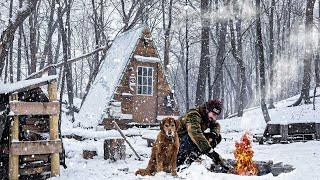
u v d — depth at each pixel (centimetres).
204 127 736
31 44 3181
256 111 3297
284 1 4941
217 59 3381
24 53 4453
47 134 853
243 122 2512
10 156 729
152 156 714
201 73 2534
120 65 2162
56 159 786
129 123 2105
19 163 785
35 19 3419
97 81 2381
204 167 685
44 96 857
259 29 2345
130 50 2158
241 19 3322
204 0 2641
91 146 1129
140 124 2133
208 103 733
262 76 2311
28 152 746
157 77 2241
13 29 927
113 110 2042
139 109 2167
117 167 908
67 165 958
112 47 2533
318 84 3478
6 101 756
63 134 1566
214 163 720
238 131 2114
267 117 2275
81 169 875
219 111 731
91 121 2062
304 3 5497
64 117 2681
